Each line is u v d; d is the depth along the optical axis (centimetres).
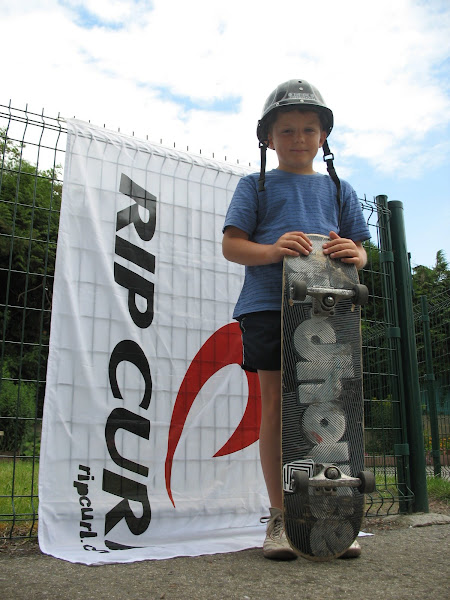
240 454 295
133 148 299
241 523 281
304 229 223
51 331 255
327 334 204
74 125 285
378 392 414
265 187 233
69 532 239
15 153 314
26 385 870
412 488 332
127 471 261
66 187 274
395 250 366
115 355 270
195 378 291
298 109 227
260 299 216
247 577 176
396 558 202
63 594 158
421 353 666
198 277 303
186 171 313
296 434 193
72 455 248
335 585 165
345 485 185
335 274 207
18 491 378
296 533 186
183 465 277
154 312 286
